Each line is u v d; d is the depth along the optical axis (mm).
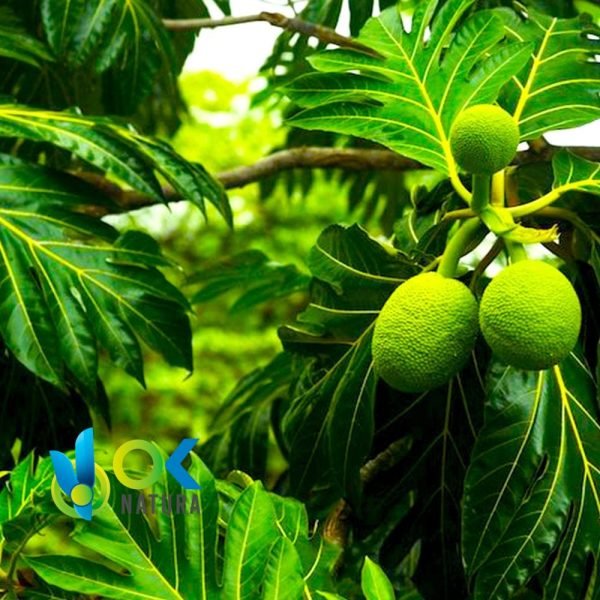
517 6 2902
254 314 8594
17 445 4195
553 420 2398
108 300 2926
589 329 2496
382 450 2701
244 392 3693
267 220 8844
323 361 2744
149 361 8281
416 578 2688
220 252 8766
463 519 2377
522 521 2369
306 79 2453
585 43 2496
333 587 2066
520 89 2484
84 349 2877
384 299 2578
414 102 2412
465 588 2658
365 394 2549
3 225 2924
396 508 2881
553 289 2057
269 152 4633
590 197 2516
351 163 3713
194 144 9055
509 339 2057
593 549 2369
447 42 2490
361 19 3719
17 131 2900
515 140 2158
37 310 2871
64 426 3279
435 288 2109
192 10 4262
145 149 2992
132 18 3564
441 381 2123
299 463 2674
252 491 1965
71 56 3371
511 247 2178
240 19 3367
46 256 2918
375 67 2422
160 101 4535
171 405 8227
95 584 1911
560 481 2381
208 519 1976
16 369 3232
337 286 2590
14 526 1952
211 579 1958
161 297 2967
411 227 2844
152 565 1942
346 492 2574
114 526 1938
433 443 2678
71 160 4191
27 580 2068
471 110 2154
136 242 2982
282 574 1869
